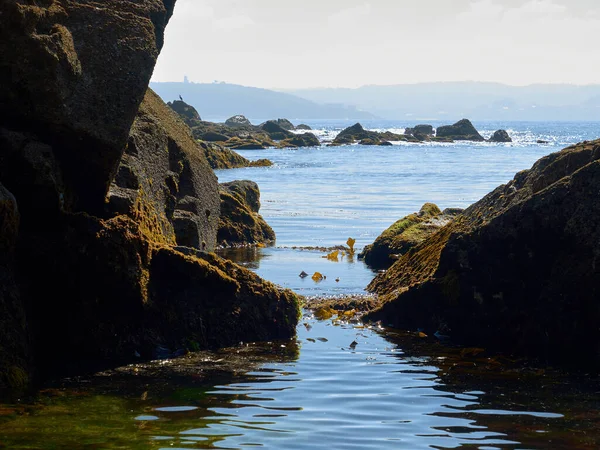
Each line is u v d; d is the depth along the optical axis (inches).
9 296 311.7
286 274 585.3
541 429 258.8
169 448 233.3
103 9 371.9
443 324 409.7
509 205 411.8
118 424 256.5
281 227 879.1
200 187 565.0
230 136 3690.9
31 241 332.5
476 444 242.8
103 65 359.9
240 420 263.9
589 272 356.2
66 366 333.7
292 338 399.9
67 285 339.0
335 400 291.3
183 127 590.2
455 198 1210.0
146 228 402.6
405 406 285.1
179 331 368.8
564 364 357.4
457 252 406.9
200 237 528.7
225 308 384.8
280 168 2037.4
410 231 649.0
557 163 401.4
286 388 307.1
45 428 250.5
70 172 360.2
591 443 244.5
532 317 374.9
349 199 1200.8
